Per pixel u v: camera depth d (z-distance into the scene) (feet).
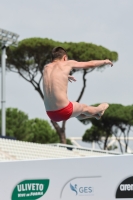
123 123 377.50
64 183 88.07
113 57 324.19
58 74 58.44
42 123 386.11
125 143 380.17
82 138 419.74
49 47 302.66
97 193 85.61
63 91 58.03
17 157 220.02
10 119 348.59
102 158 85.87
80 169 87.10
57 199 88.33
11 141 231.09
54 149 250.16
